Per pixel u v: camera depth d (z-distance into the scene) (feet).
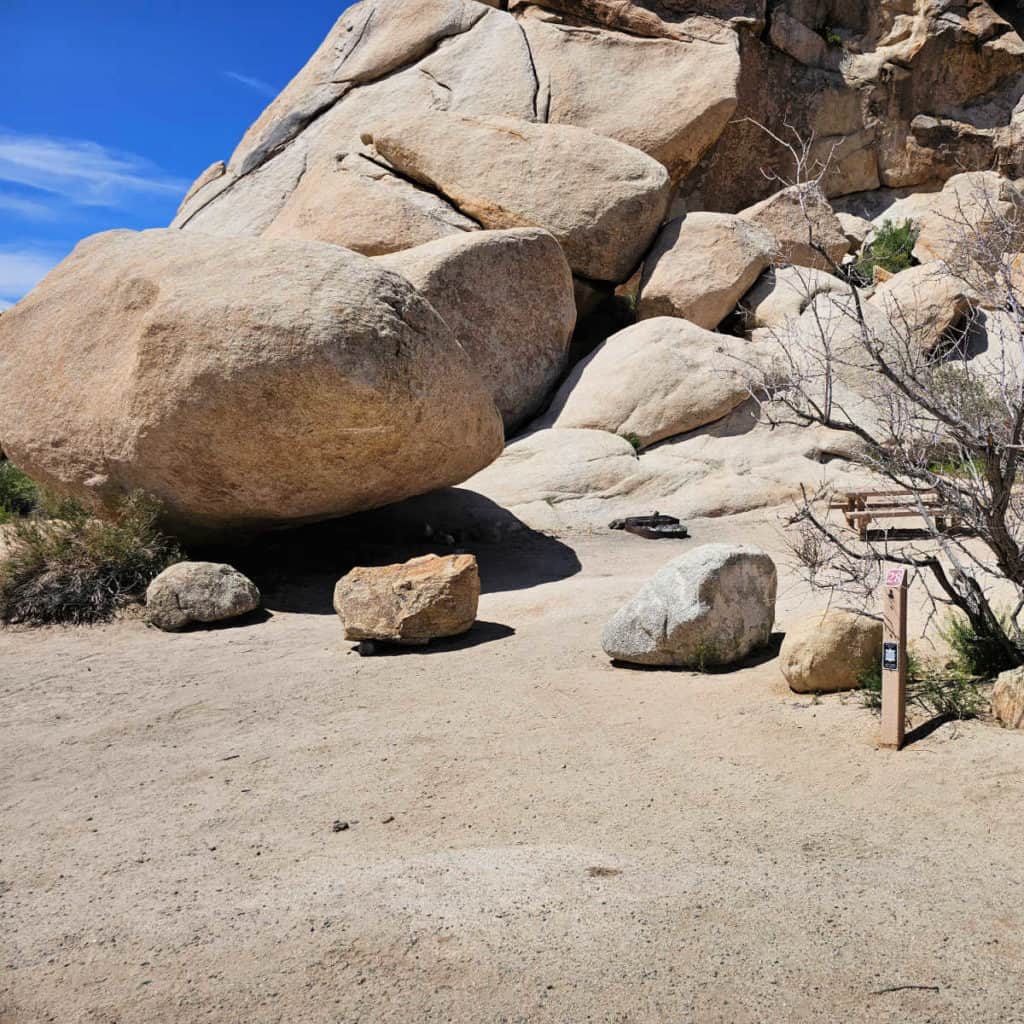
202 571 29.37
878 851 12.25
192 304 29.71
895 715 15.29
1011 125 88.53
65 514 33.01
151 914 11.86
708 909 11.02
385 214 58.59
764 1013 9.20
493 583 33.83
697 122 72.23
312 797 15.74
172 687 23.13
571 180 59.00
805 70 88.38
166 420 29.68
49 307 34.65
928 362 18.17
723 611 20.71
